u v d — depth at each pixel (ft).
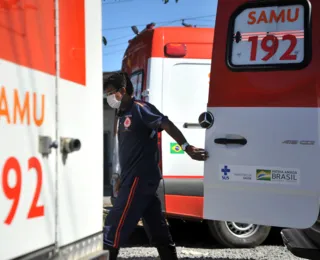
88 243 9.99
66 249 9.16
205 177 15.97
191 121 24.17
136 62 26.89
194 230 30.68
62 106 9.09
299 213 14.78
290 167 14.84
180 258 22.77
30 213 8.13
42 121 8.48
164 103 24.12
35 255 8.23
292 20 15.26
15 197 7.77
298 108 14.85
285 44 15.26
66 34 9.29
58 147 8.91
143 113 16.48
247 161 15.37
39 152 8.37
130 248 25.13
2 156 7.50
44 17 8.63
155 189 16.72
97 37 10.54
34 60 8.31
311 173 14.58
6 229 7.58
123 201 16.30
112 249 15.93
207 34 24.75
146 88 24.35
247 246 24.93
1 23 7.57
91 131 10.18
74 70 9.52
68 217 9.23
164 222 17.35
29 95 8.16
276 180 14.99
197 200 23.98
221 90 15.94
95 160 10.32
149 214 17.22
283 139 14.96
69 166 9.28
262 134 15.21
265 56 15.48
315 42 14.93
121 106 17.17
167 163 23.89
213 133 15.92
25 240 8.00
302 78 14.92
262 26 15.66
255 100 15.40
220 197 15.88
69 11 9.40
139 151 16.48
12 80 7.76
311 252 15.14
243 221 15.44
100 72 10.64
